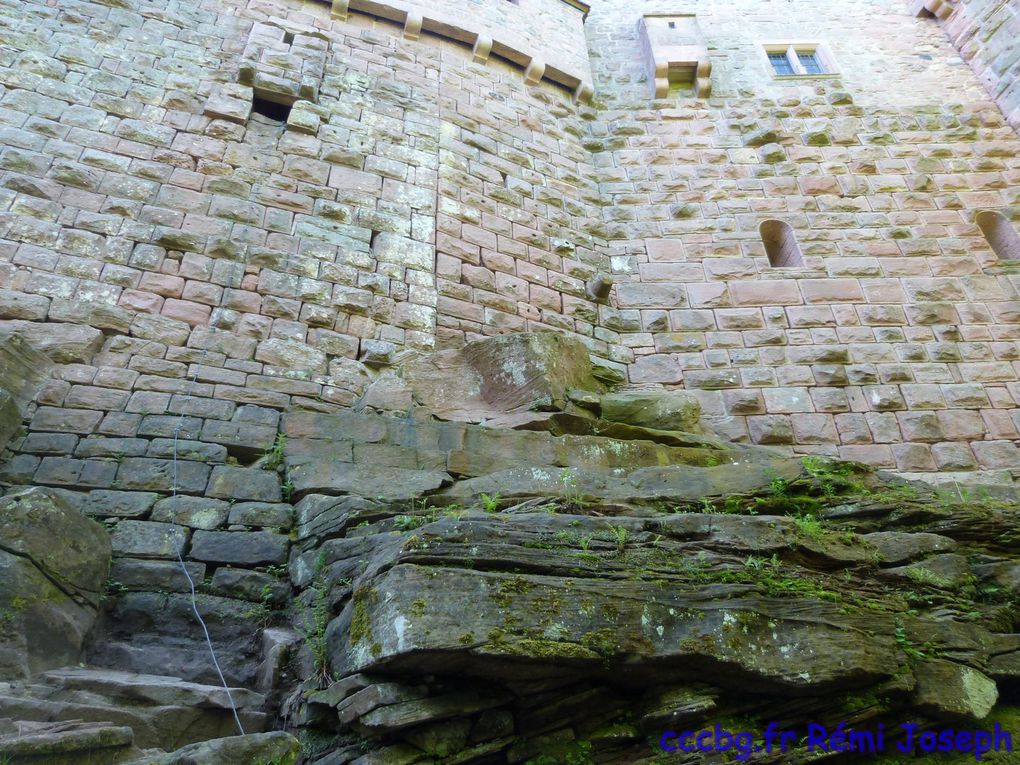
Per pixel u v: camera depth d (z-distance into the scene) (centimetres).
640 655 372
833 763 383
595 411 748
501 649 352
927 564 489
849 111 1352
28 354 599
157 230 750
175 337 680
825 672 386
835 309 1027
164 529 528
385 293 828
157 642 468
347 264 830
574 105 1313
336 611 438
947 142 1303
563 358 768
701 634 384
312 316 762
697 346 974
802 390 932
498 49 1257
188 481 567
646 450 685
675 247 1099
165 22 973
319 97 1002
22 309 636
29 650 396
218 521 547
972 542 532
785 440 880
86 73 857
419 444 641
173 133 851
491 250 965
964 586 480
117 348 649
